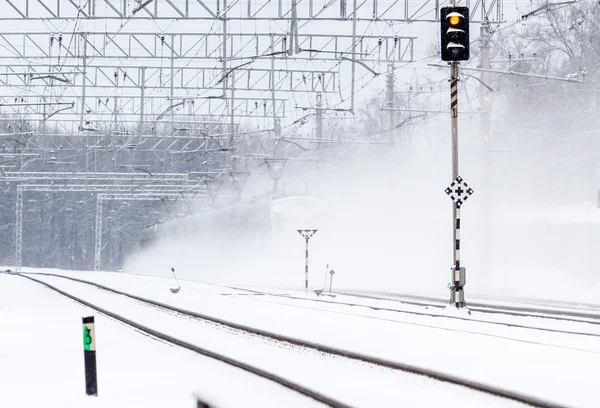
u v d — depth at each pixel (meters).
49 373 24.08
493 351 26.22
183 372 24.14
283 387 21.30
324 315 42.06
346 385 20.98
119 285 87.06
